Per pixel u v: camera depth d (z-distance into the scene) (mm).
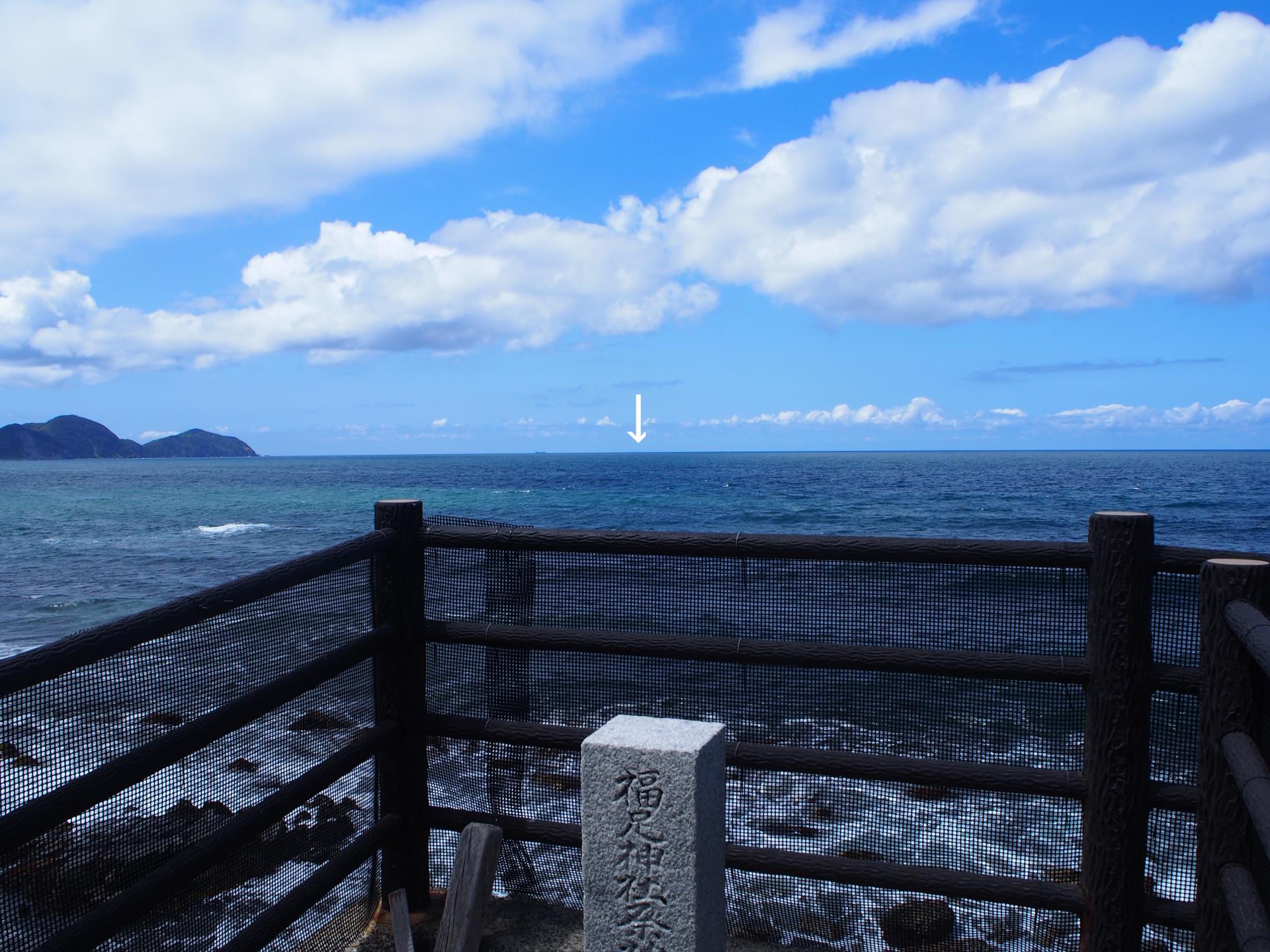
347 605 2896
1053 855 3029
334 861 2693
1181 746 2541
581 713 3023
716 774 2141
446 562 3039
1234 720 2238
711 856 2113
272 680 2496
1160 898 2461
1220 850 2275
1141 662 2385
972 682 2979
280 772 2602
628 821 2080
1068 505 46312
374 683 3016
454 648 3082
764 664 2684
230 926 2416
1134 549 2375
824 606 2896
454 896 2760
